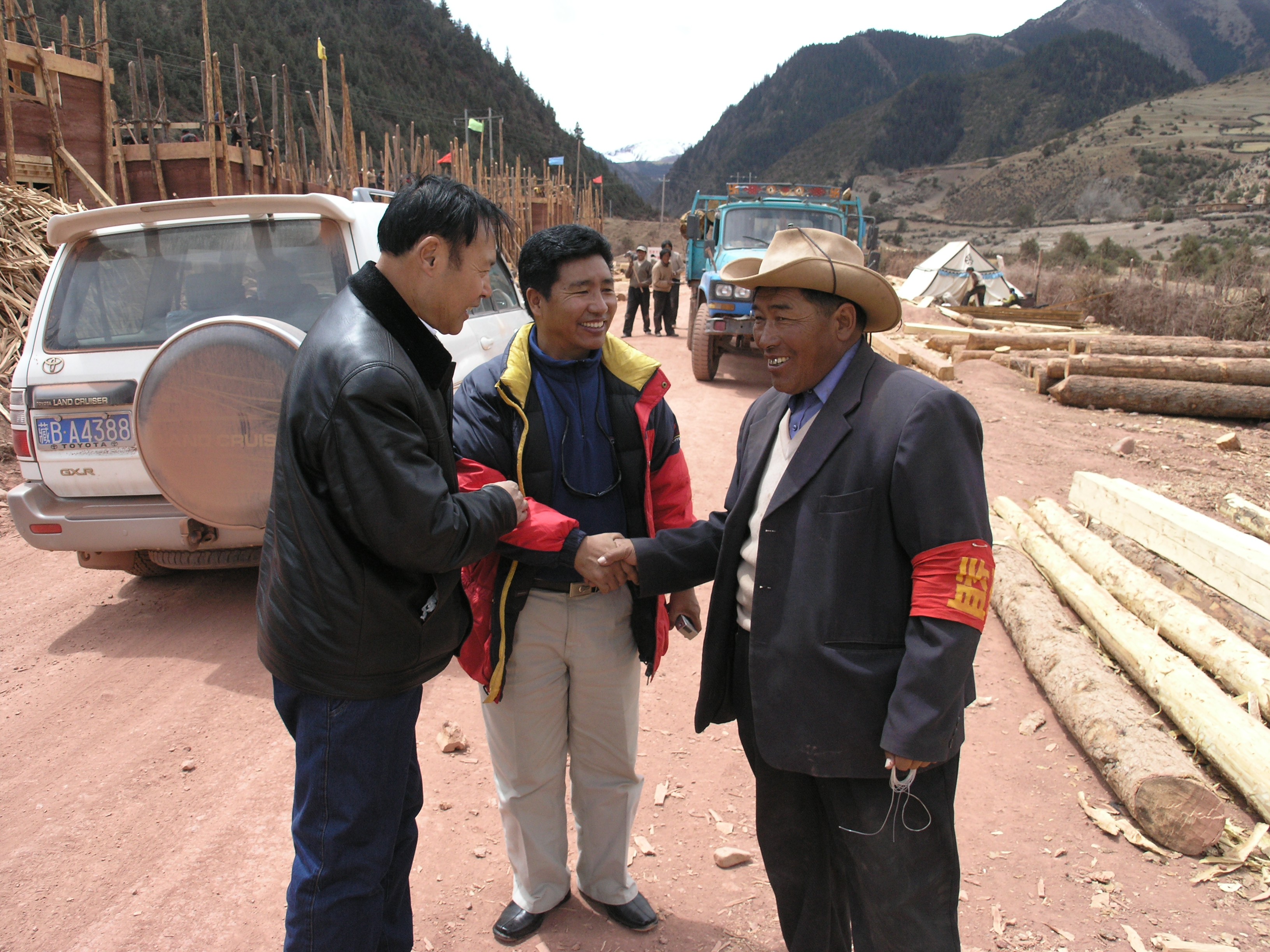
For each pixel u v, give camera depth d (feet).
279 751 10.51
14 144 32.37
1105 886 8.19
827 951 6.70
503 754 7.36
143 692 11.84
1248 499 20.21
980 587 5.07
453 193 5.45
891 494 5.23
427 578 5.79
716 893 8.25
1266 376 29.09
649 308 69.51
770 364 5.77
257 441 10.93
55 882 8.25
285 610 5.48
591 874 7.80
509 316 18.40
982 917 7.80
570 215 133.49
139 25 264.52
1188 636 11.68
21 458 13.07
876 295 5.38
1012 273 86.07
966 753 10.57
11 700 11.63
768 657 5.60
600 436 7.16
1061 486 21.18
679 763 10.46
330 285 13.41
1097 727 9.90
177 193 42.52
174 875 8.39
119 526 12.80
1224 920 7.68
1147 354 35.17
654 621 7.26
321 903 5.45
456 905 8.07
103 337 13.32
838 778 5.63
